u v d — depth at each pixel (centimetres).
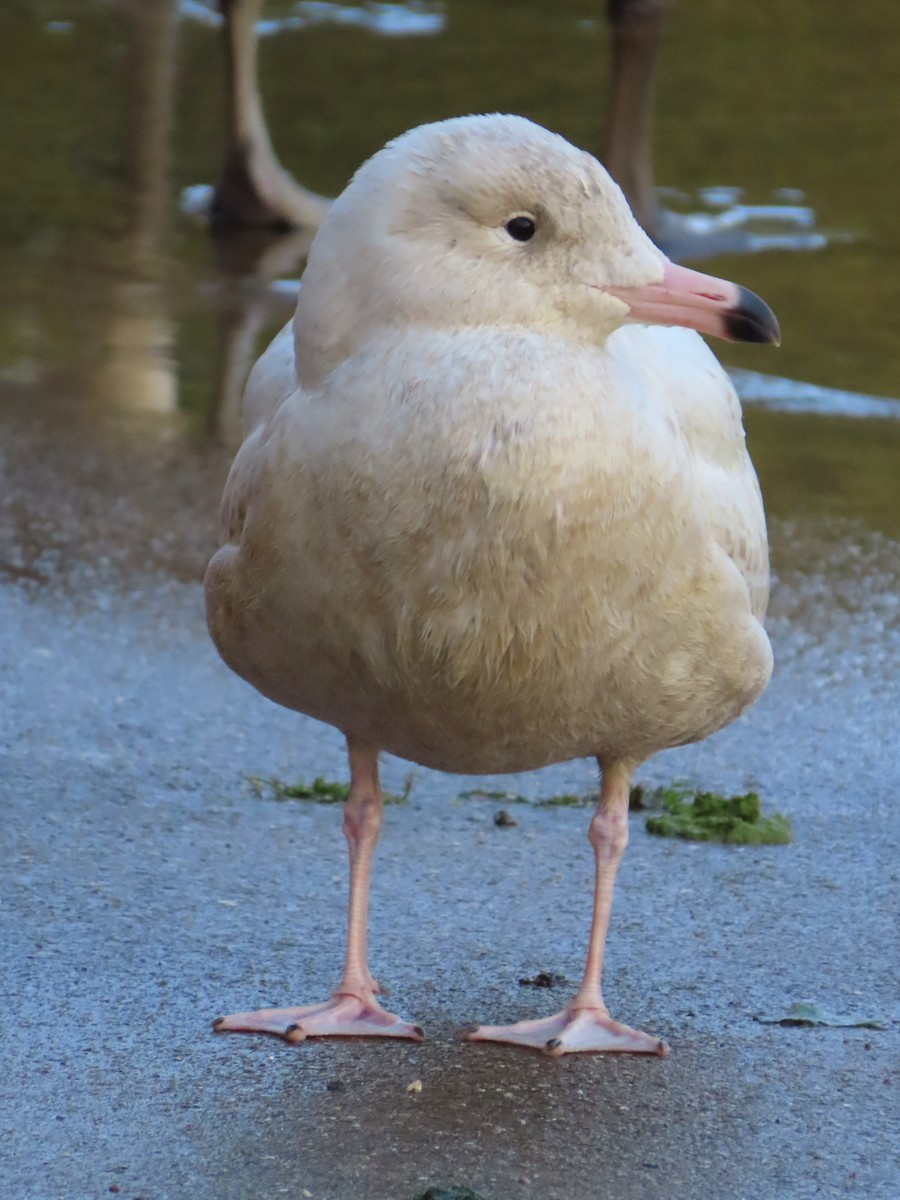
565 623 731
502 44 3141
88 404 1789
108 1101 747
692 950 917
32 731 1167
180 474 1648
